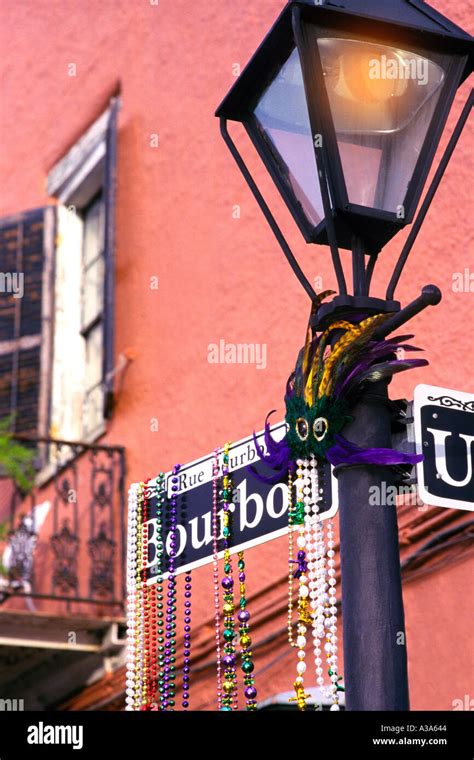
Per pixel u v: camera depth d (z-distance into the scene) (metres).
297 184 3.32
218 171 8.46
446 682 5.82
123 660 8.23
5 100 11.53
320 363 3.07
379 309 3.10
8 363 10.19
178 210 8.80
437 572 6.02
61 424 9.82
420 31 3.25
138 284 9.05
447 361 6.22
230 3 8.64
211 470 3.65
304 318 7.32
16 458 8.92
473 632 5.77
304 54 3.15
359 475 2.96
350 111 3.20
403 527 6.21
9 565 9.14
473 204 6.30
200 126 8.75
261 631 7.08
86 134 10.21
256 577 7.20
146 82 9.48
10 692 9.09
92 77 10.26
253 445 3.53
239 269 8.02
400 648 2.82
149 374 8.70
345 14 3.18
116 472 8.76
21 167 11.12
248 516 3.47
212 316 8.18
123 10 9.98
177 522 3.75
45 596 8.09
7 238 10.58
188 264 8.56
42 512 9.58
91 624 8.16
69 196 10.38
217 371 7.98
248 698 3.46
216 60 8.70
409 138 3.24
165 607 7.70
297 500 3.22
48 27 11.07
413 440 3.06
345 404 3.00
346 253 7.07
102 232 10.03
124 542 8.50
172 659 3.84
